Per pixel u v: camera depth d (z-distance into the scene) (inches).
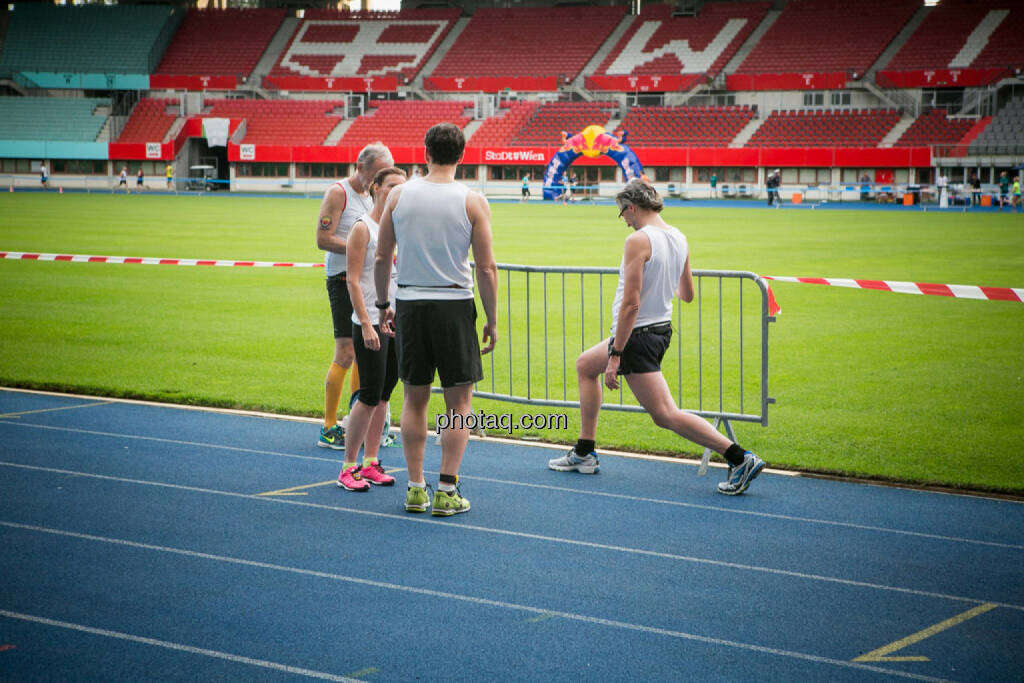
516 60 2950.3
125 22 3112.7
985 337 605.3
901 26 2659.9
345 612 216.1
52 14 3129.9
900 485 317.7
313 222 1640.0
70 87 2989.7
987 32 2549.2
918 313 711.1
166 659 193.6
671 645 201.2
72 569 240.1
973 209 2161.7
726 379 488.1
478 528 273.6
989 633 207.6
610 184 2657.5
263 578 235.3
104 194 2630.4
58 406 421.1
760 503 298.2
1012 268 981.8
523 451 360.8
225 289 826.8
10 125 2913.4
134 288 826.2
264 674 187.6
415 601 222.5
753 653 197.6
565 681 185.3
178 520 277.1
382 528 272.8
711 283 886.4
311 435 378.9
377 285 287.9
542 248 1206.3
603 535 268.2
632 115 2677.2
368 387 305.1
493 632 206.5
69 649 197.6
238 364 518.0
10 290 803.4
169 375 487.2
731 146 2556.6
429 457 351.3
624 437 381.7
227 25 3159.5
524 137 2716.5
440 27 3105.3
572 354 554.3
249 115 2908.5
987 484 316.8
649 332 299.0
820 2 2829.7
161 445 359.6
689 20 2908.5
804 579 237.1
